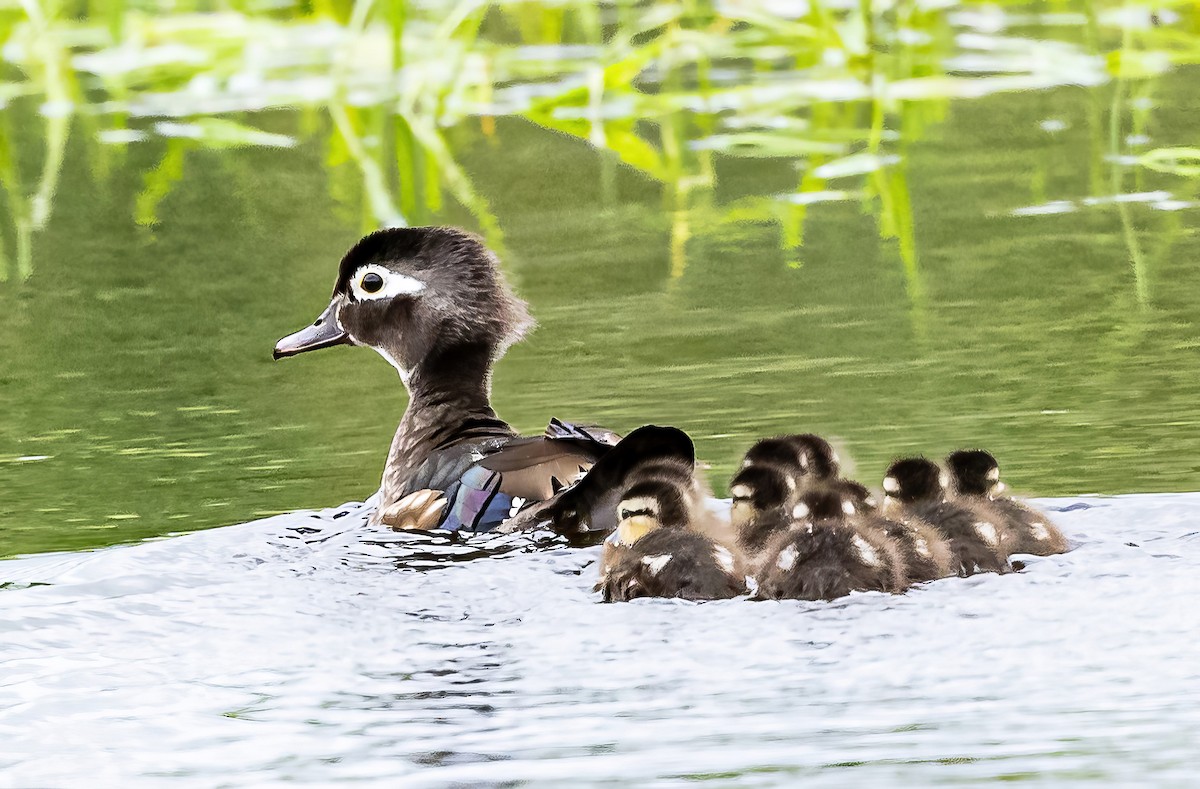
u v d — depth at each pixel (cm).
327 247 1956
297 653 906
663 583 979
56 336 1720
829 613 930
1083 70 2261
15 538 1173
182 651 916
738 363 1535
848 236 1945
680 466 1079
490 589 1010
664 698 816
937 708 786
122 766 759
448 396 1312
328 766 750
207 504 1245
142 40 2336
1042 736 746
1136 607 920
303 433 1432
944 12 2356
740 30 2366
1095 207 1973
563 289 1795
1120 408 1375
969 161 2172
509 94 2212
